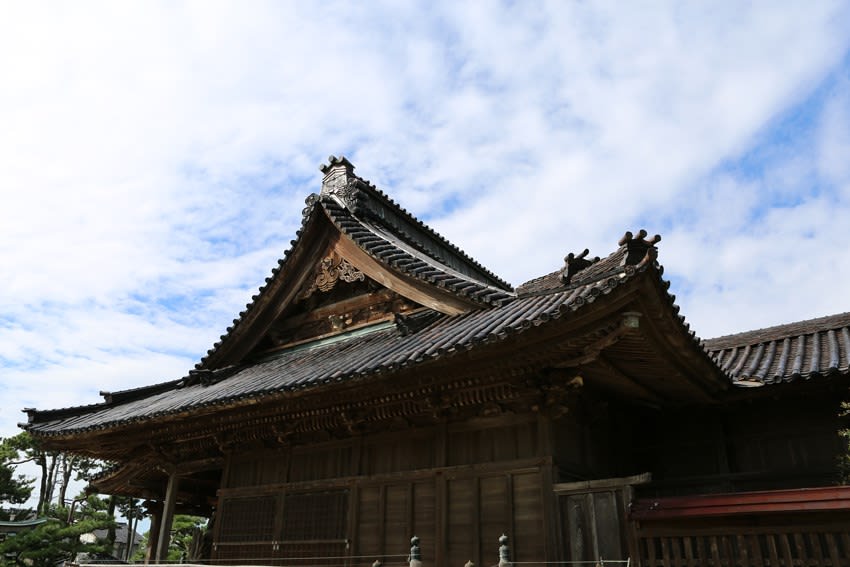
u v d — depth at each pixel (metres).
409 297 12.54
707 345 13.94
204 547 16.91
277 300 14.86
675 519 7.09
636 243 8.30
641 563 7.20
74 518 33.88
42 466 44.78
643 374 9.59
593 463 10.13
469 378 9.07
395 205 17.02
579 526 8.24
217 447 13.98
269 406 11.20
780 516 6.50
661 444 11.45
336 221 13.77
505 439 9.56
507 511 9.07
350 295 14.23
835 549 6.12
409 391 9.78
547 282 12.06
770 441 10.49
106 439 14.20
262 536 12.02
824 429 10.05
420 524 9.95
